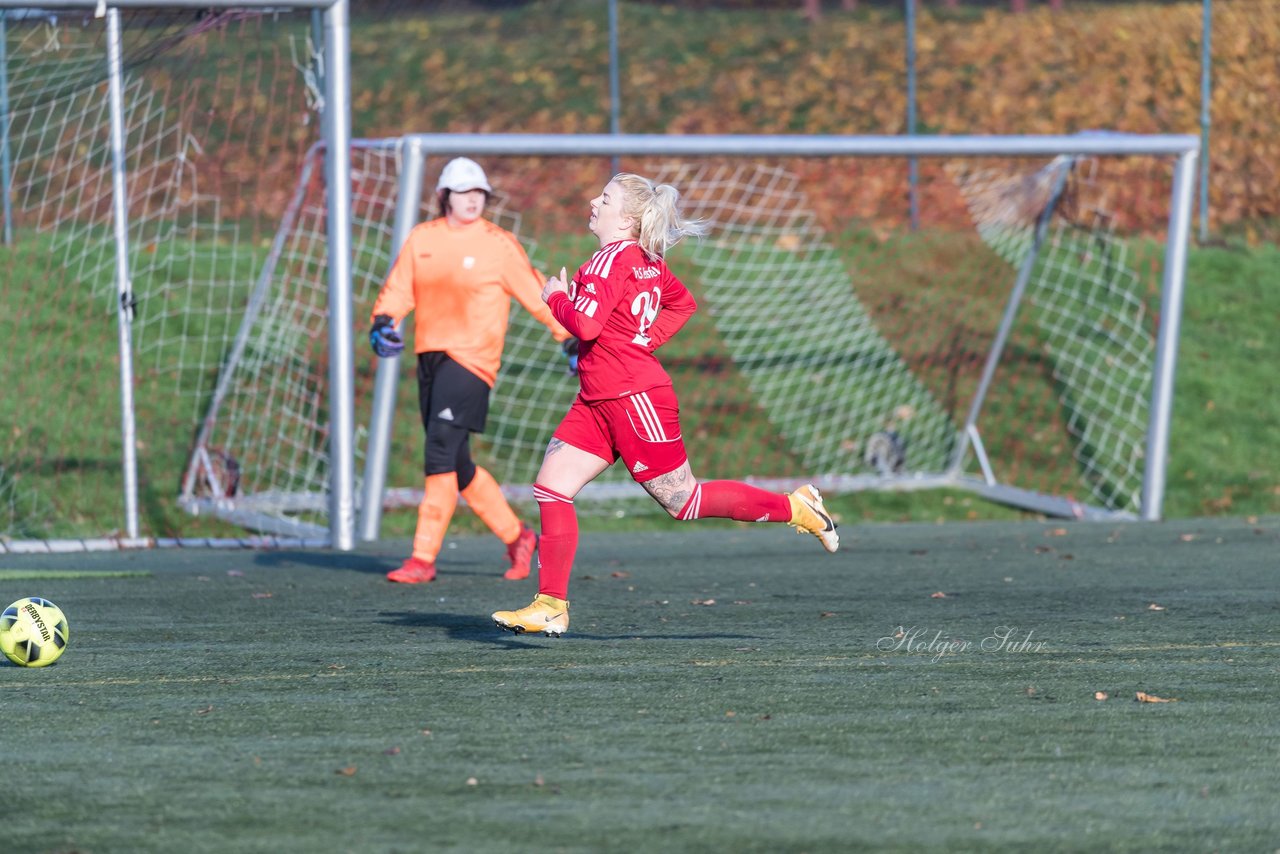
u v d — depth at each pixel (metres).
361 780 13.23
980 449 44.66
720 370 48.72
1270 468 45.66
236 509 38.53
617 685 17.44
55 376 41.78
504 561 31.52
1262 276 57.72
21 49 36.38
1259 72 72.12
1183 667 18.61
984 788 12.93
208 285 46.06
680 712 15.91
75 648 20.39
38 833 11.73
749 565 30.28
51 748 14.45
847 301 52.56
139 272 45.19
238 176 52.81
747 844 11.43
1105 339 51.75
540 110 76.25
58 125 40.91
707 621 22.75
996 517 41.88
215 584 27.41
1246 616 23.08
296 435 42.50
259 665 18.95
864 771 13.48
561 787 12.97
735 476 43.62
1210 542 33.56
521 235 57.88
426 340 27.12
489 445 44.81
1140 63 74.88
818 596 25.67
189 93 39.47
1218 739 14.70
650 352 19.23
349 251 32.97
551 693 16.97
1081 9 80.44
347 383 33.12
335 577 28.48
